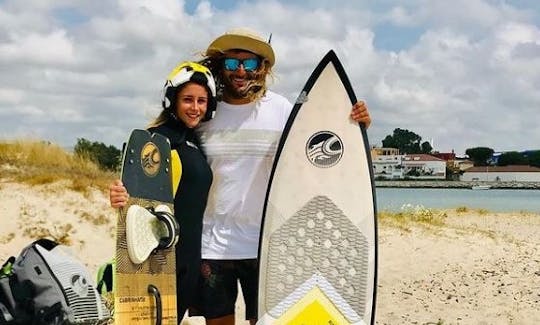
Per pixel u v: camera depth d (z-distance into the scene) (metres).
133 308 3.93
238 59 4.23
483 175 119.12
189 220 4.15
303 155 4.45
